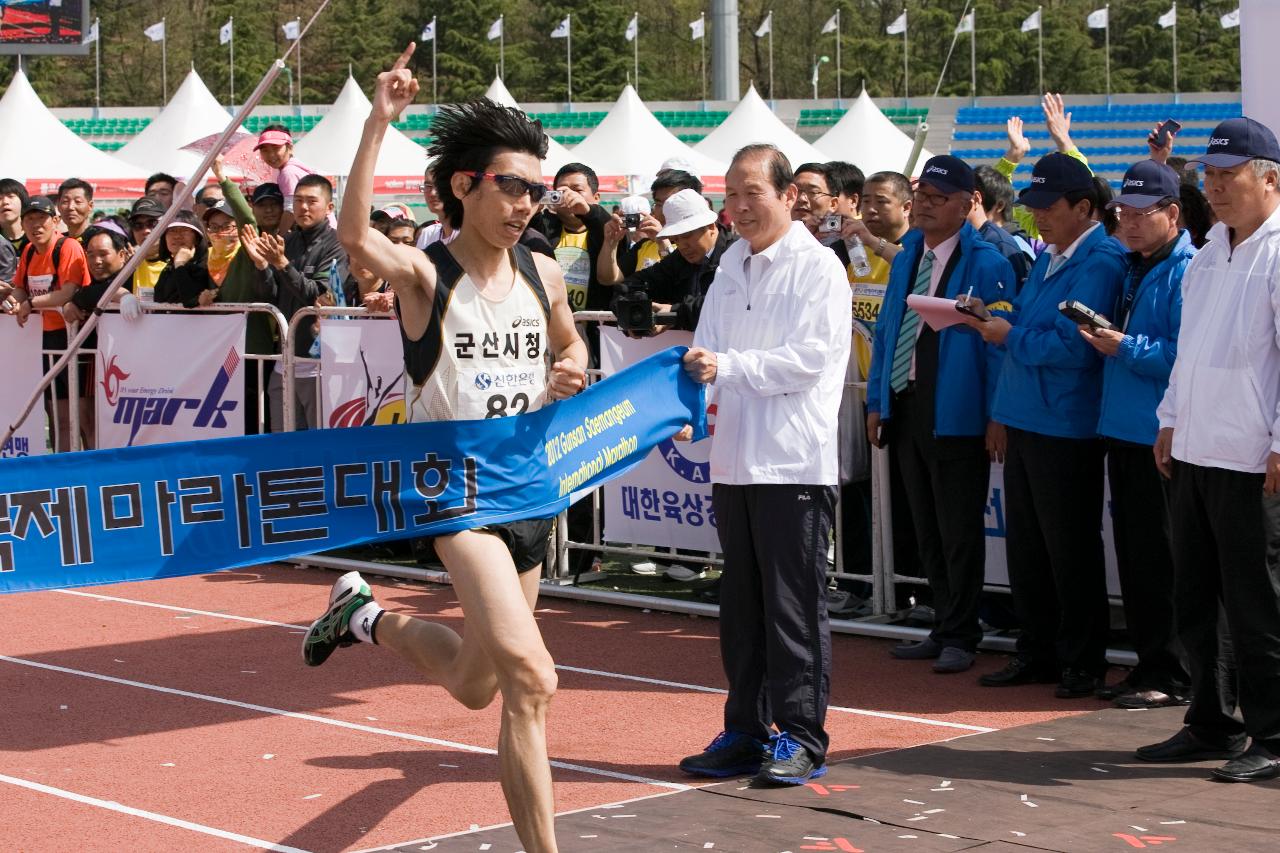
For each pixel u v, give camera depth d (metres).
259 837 4.48
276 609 7.96
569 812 4.62
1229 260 4.91
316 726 5.75
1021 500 6.13
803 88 59.03
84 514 4.11
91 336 10.32
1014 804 4.61
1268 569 4.82
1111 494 5.98
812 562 4.85
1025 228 9.75
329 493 4.20
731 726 5.06
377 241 3.93
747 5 60.31
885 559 7.33
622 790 4.89
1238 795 4.68
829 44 58.38
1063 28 56.09
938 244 6.45
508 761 3.84
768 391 4.76
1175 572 5.11
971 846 4.22
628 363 7.75
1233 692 5.14
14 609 8.01
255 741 5.54
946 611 6.60
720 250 7.58
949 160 6.36
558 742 5.50
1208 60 56.06
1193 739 5.08
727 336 5.08
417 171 20.20
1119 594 6.80
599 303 8.55
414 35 55.31
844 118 23.59
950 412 6.34
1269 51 6.10
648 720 5.80
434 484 4.15
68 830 4.57
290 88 49.09
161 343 9.58
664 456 7.95
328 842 4.42
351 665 6.74
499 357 4.16
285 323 8.87
